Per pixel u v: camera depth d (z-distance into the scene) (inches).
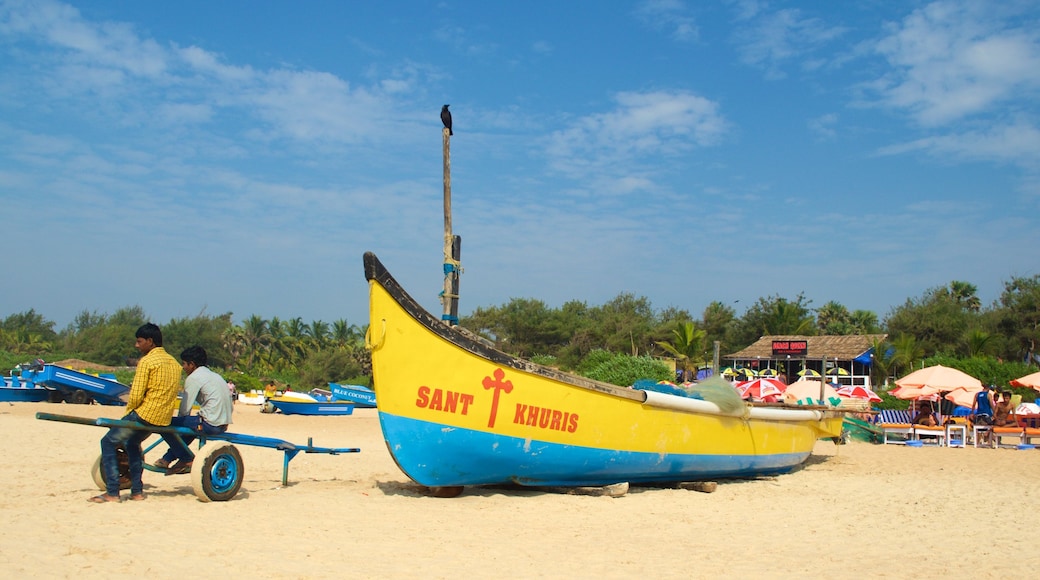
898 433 899.4
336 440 770.2
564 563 239.1
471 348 351.9
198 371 340.8
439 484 356.5
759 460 484.4
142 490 321.7
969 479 516.4
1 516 277.4
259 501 328.8
